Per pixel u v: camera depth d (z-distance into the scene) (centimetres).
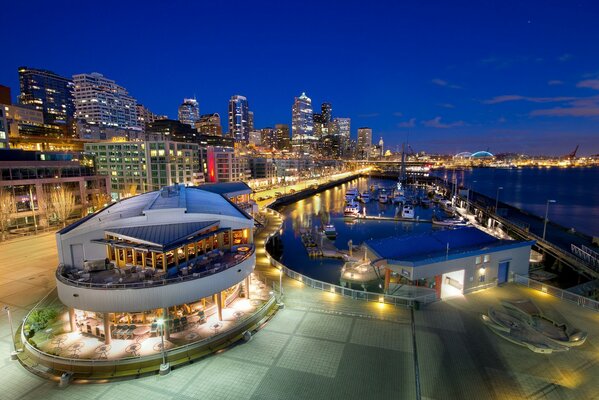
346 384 2495
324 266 6744
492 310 3453
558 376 2588
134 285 2825
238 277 3372
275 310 3647
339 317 3506
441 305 3753
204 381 2533
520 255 4447
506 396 2383
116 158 14362
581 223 12025
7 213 7106
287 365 2717
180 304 2992
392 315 3541
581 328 3272
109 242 3192
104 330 2891
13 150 8238
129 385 2494
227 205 4622
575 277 6191
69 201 8212
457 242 4588
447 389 2447
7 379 2570
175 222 3472
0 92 12450
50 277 4741
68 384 2509
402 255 4184
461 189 18912
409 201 16150
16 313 3675
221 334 2992
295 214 13200
